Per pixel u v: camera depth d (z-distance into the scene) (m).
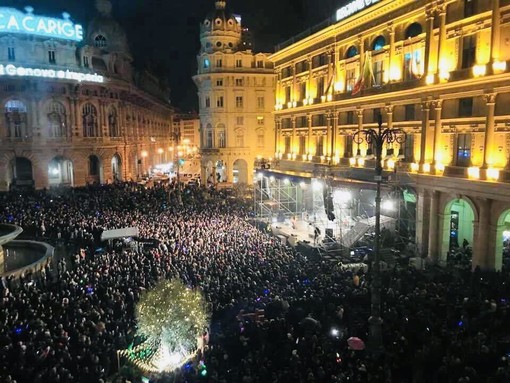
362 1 46.88
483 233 34.22
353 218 45.41
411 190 40.91
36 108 74.38
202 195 68.31
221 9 81.94
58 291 28.91
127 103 93.31
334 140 54.44
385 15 44.06
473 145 35.28
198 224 46.38
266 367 19.75
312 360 19.30
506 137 32.66
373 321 21.36
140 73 112.00
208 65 82.12
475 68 34.00
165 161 144.25
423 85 39.06
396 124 43.53
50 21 73.56
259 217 55.19
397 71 43.44
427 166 39.28
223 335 22.98
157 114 131.00
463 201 38.19
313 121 60.34
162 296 21.55
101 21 88.81
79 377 19.62
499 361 19.62
